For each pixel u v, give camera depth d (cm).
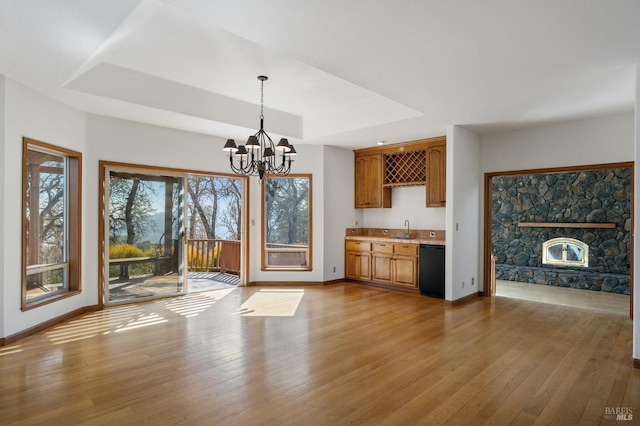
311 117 605
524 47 281
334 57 300
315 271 674
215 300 553
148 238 545
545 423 227
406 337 389
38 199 413
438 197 597
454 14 233
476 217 595
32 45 279
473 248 588
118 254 514
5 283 357
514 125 532
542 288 762
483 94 393
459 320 455
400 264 620
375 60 305
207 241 833
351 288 647
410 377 291
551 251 836
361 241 681
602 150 488
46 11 231
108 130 489
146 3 267
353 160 728
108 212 501
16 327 370
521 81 354
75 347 353
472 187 583
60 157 447
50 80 358
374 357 333
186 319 452
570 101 417
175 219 576
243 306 518
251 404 248
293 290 629
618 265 746
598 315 484
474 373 300
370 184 702
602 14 232
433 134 580
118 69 407
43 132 400
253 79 440
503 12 230
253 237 669
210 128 543
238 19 238
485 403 251
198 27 312
